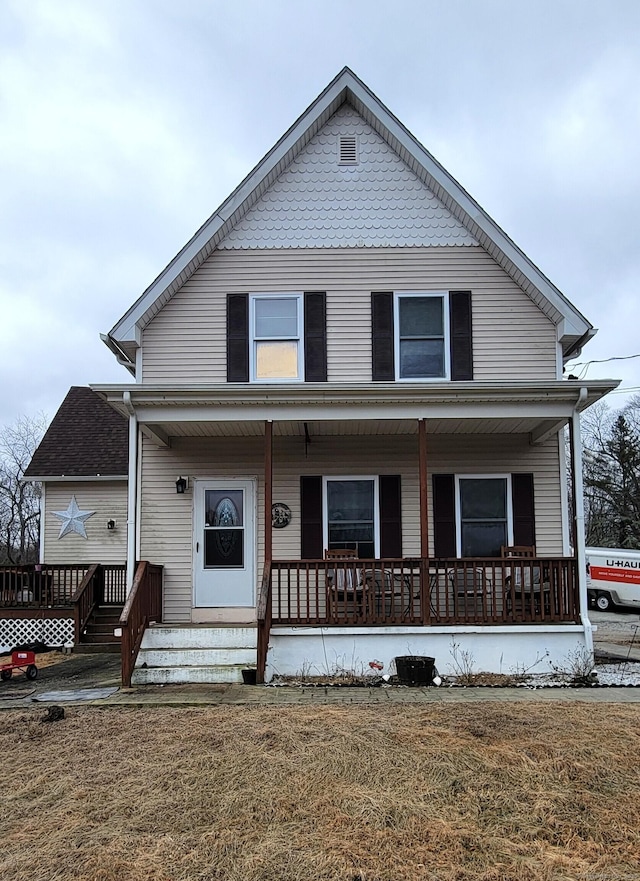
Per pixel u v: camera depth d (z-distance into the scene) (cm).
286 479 1122
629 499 3406
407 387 935
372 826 447
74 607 1278
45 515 1599
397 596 1067
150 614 1011
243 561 1109
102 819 466
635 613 2184
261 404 958
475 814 467
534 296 1113
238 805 479
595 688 862
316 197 1148
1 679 979
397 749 577
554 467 1125
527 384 931
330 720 672
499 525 1116
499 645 925
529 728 638
